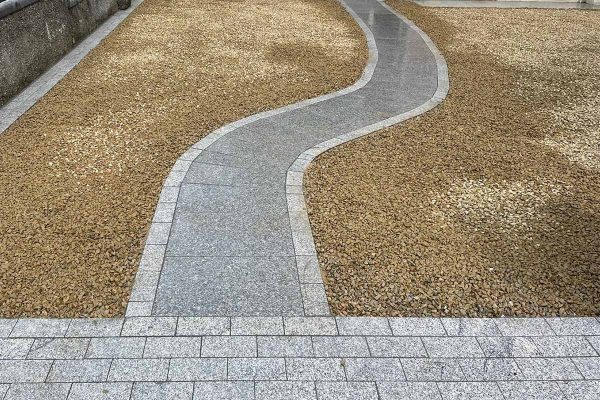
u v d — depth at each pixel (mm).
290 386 3012
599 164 5973
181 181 5125
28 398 2871
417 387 3043
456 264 4109
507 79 8914
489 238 4473
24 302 3535
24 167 5332
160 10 12992
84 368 3062
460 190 5238
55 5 8820
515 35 12086
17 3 7320
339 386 3027
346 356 3230
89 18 10609
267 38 10766
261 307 3584
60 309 3490
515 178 5551
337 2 15000
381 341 3355
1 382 2957
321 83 8219
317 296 3713
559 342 3422
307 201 4895
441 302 3725
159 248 4125
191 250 4125
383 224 4582
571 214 4883
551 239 4480
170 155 5676
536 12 14961
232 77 8320
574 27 13242
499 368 3203
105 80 7996
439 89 8172
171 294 3658
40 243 4137
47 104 6980
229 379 3037
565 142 6543
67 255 4008
